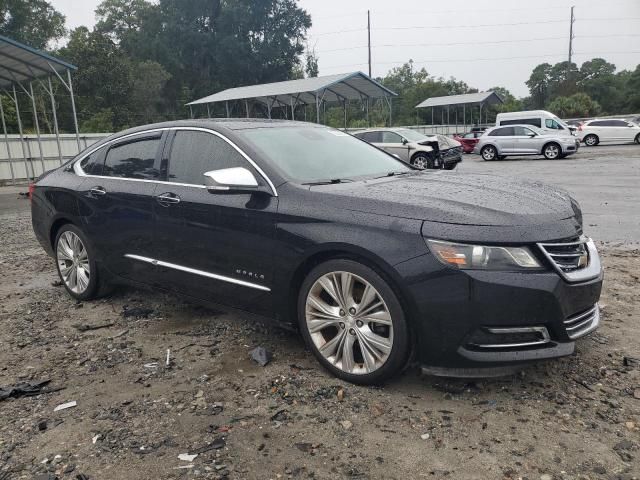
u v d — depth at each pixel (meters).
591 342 3.94
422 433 2.87
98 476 2.59
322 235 3.36
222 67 62.59
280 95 31.77
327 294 3.53
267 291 3.71
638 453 2.65
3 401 3.37
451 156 21.47
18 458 2.76
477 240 2.97
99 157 5.15
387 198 3.32
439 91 73.38
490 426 2.92
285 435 2.89
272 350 3.97
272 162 3.85
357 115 59.31
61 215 5.29
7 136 21.50
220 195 3.92
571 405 3.10
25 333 4.50
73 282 5.35
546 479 2.48
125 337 4.34
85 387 3.52
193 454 2.75
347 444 2.79
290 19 64.94
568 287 3.08
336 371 3.46
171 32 61.62
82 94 49.81
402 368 3.25
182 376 3.62
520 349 3.05
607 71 98.12
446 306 3.00
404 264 3.06
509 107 73.00
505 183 3.81
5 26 53.06
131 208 4.56
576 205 3.71
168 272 4.37
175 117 61.62
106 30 66.50
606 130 32.66
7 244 8.44
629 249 6.89
